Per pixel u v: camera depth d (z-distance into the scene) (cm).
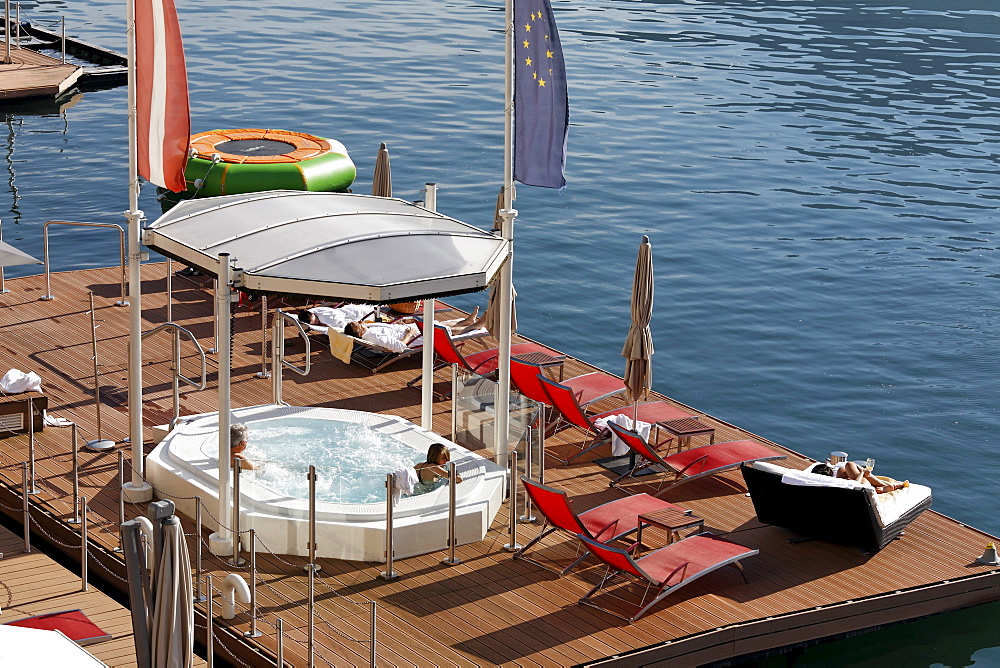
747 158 3403
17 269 2406
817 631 1281
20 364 1800
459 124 3609
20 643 871
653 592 1291
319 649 1163
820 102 4034
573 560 1355
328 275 1308
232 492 1352
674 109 3881
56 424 1609
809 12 5647
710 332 2302
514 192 1474
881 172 3322
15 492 1419
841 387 2098
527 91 1437
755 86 4219
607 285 2502
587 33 5000
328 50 4506
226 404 1316
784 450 1667
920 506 1450
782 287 2516
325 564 1326
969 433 1950
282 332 1628
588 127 3638
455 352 1795
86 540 1296
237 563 1310
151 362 1842
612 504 1382
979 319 2381
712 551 1299
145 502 1428
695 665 1219
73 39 4378
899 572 1369
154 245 1433
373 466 1488
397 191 2991
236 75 4050
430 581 1301
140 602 884
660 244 2736
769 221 2908
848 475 1438
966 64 4628
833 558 1396
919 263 2667
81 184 2970
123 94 3909
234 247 1391
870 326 2344
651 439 1659
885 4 5925
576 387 1728
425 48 4609
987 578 1368
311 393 1777
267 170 2752
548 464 1603
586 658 1164
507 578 1312
